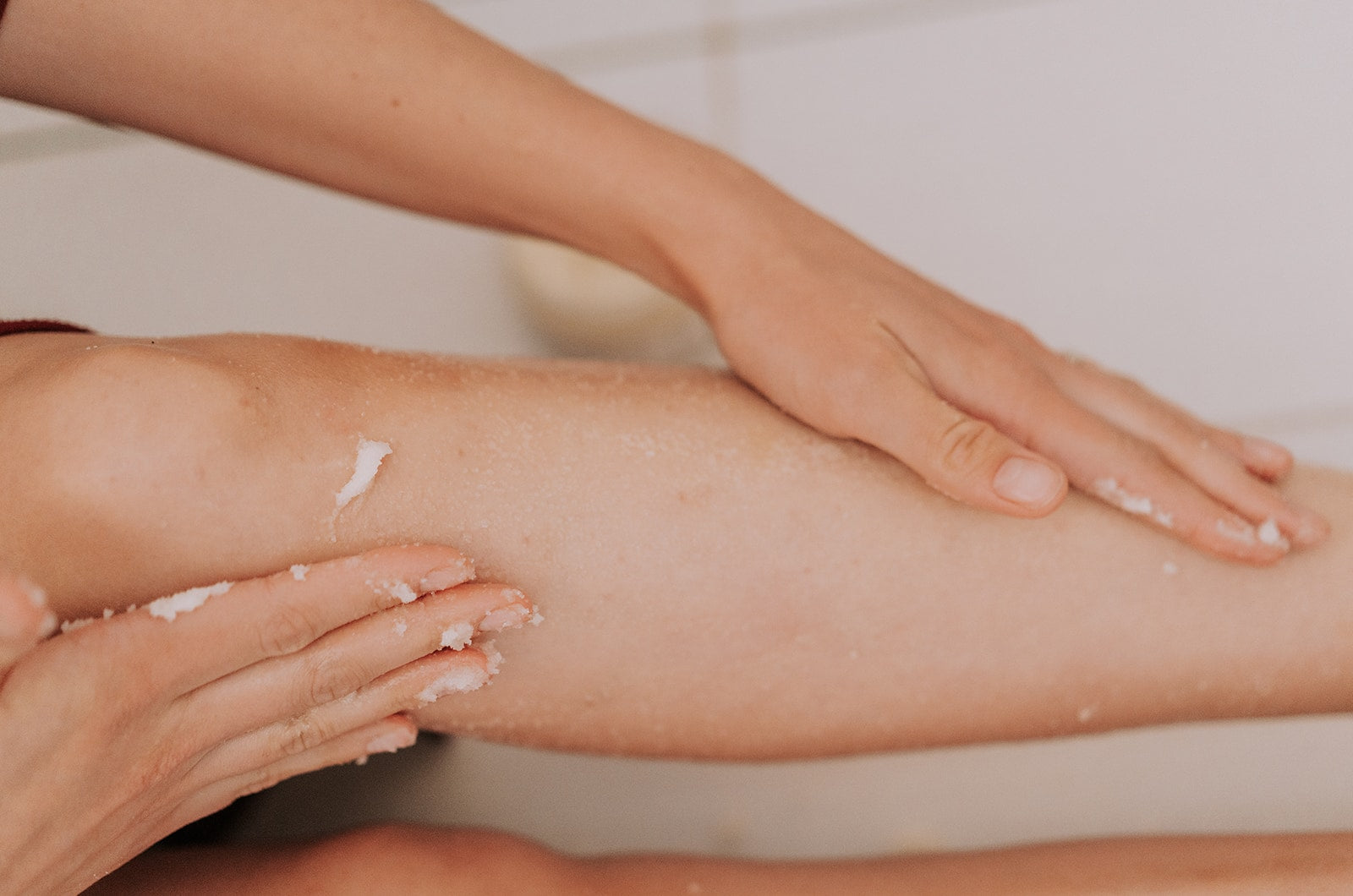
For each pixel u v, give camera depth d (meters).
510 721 0.53
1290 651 0.52
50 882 0.42
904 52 0.91
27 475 0.42
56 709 0.38
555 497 0.50
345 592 0.44
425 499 0.48
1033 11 0.90
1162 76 0.88
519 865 0.53
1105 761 0.74
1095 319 0.85
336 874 0.51
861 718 0.53
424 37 0.55
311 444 0.46
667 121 0.92
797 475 0.52
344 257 0.92
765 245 0.55
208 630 0.42
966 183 0.88
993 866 0.52
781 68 0.92
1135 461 0.51
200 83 0.54
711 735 0.54
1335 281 0.83
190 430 0.43
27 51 0.51
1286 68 0.87
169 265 0.93
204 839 0.65
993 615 0.52
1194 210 0.86
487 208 0.60
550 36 0.94
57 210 0.94
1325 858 0.49
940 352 0.52
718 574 0.51
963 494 0.49
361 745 0.49
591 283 0.85
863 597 0.51
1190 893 0.49
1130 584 0.52
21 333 0.49
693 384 0.55
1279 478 0.55
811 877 0.53
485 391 0.51
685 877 0.54
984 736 0.54
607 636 0.51
